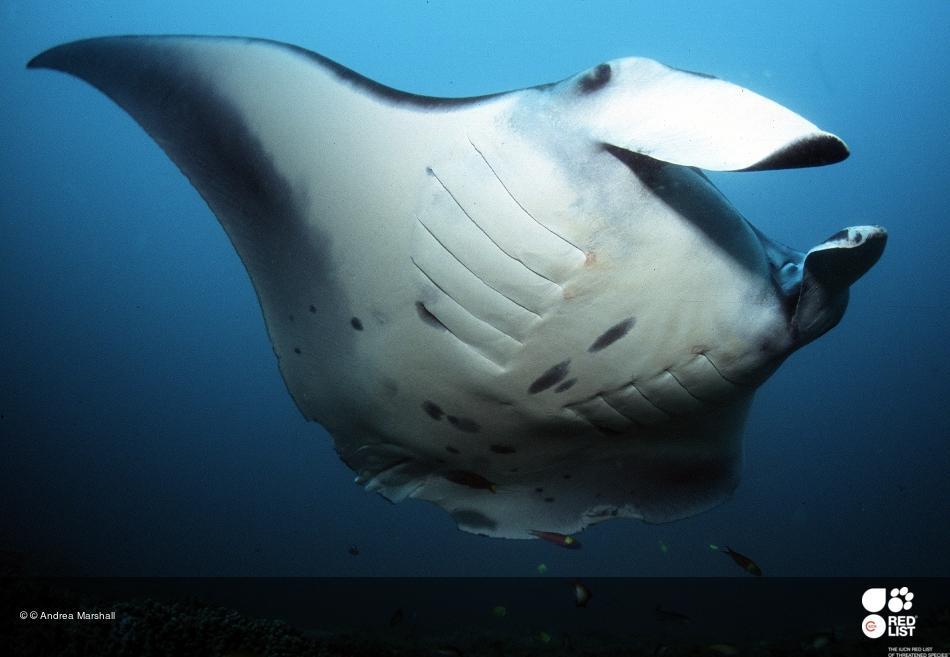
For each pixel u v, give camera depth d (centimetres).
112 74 170
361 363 164
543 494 193
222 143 161
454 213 130
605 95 110
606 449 180
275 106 150
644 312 129
